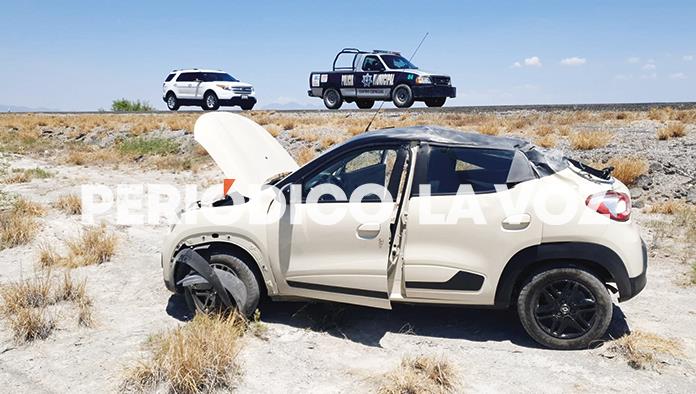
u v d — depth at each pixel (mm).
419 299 4676
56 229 8555
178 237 5078
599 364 4277
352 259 4641
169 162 16438
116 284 6191
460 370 4219
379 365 4316
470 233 4473
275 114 23391
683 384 3961
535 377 4102
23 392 3939
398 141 4730
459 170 4645
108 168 16531
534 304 4500
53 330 4922
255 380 4086
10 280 6223
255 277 4961
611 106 19812
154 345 4555
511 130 15188
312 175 4855
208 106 27641
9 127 27266
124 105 43594
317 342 4730
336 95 21969
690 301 5488
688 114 14773
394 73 20109
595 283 4352
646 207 9430
